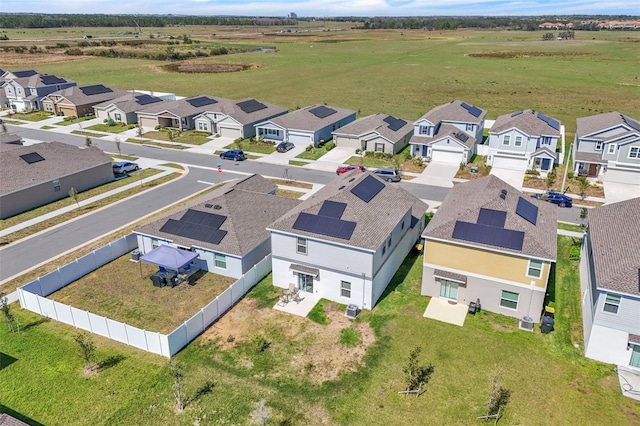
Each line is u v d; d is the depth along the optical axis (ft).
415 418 73.67
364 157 209.77
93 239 133.59
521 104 324.60
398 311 100.58
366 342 90.99
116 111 272.72
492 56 591.78
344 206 105.60
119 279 112.88
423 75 452.76
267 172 193.16
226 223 115.65
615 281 79.66
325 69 502.38
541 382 80.64
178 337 87.86
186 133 250.78
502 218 98.63
